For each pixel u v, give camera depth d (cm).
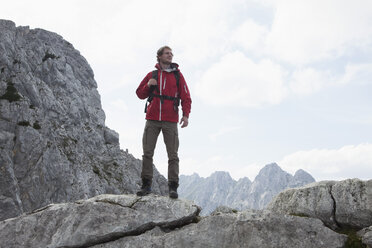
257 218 635
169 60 780
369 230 599
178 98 779
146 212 681
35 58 9538
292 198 710
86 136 9662
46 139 6944
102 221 668
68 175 7106
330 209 649
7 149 6169
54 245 656
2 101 6675
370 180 632
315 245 597
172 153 757
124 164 10112
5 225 692
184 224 685
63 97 9650
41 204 6278
